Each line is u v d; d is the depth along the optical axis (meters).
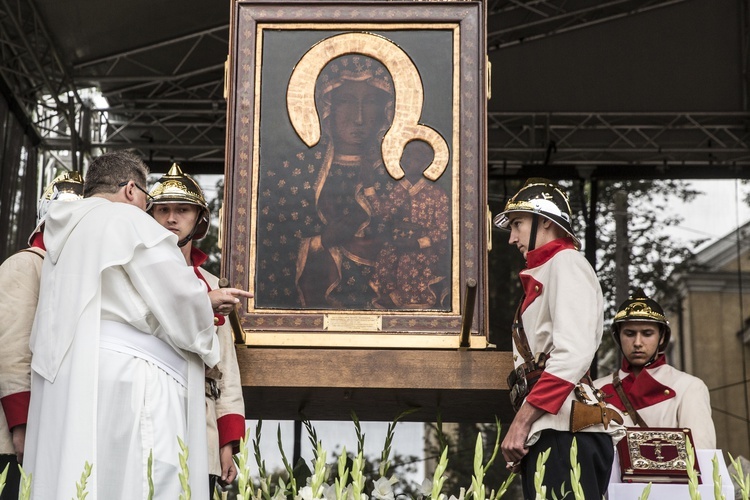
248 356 4.79
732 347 12.89
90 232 3.77
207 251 12.90
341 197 5.08
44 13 10.89
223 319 4.43
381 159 5.12
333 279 4.98
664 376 5.69
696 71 12.27
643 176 12.97
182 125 12.50
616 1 11.76
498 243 12.91
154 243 3.76
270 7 5.26
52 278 3.77
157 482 3.55
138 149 12.67
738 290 13.00
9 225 11.52
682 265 12.98
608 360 12.80
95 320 3.65
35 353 3.71
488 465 3.82
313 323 4.91
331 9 5.25
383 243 5.03
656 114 12.45
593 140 12.76
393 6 5.25
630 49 12.13
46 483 3.51
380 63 5.21
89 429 3.52
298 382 4.75
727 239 13.01
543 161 12.80
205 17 11.16
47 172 12.72
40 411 3.65
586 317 3.91
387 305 4.95
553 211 4.20
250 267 4.99
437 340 4.87
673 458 4.31
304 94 5.18
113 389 3.60
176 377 3.78
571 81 12.34
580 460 3.84
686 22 12.00
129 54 11.67
